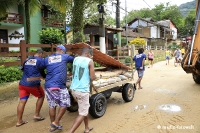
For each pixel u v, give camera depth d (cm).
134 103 580
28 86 438
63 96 391
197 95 649
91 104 445
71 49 496
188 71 788
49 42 1425
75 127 353
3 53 725
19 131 416
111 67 638
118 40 2083
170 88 773
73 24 1001
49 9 2033
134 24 4116
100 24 1146
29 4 1476
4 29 1967
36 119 477
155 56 2748
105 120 454
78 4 981
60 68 392
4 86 898
